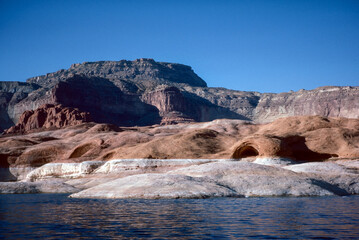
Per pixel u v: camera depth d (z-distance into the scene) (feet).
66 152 310.24
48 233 59.36
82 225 66.59
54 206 100.27
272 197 118.52
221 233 58.18
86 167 247.50
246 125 428.97
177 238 54.90
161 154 241.35
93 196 127.24
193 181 128.98
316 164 174.50
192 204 97.76
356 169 186.70
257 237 55.01
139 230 61.21
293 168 172.04
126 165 232.94
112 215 78.69
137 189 122.83
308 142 248.73
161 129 490.49
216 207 90.84
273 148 222.89
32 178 264.93
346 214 77.61
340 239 53.11
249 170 144.15
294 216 75.15
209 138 271.90
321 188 130.31
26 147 331.77
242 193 124.67
